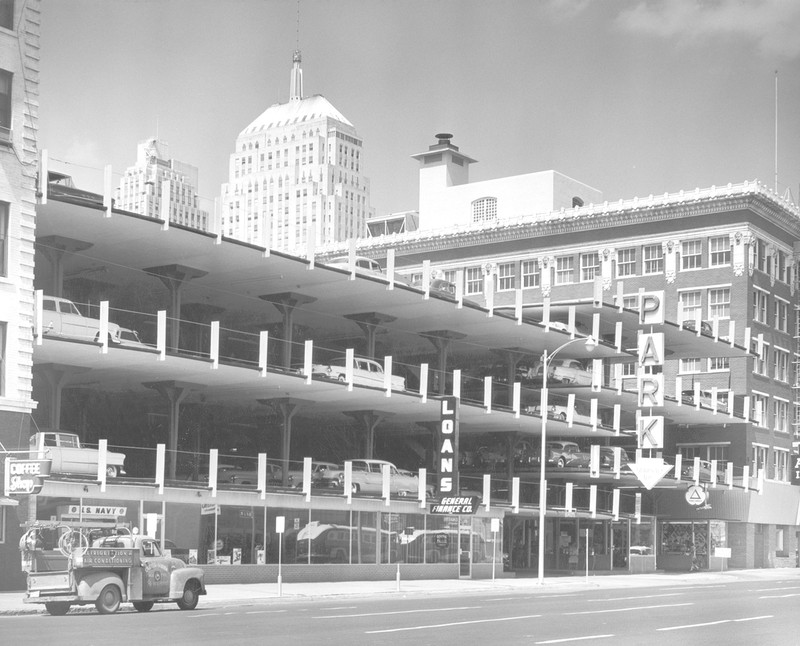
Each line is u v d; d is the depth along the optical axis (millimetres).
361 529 49250
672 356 80750
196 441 56875
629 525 69375
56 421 42750
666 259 85625
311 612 28859
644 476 64750
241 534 44062
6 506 36281
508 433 64562
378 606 32062
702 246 84250
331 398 52812
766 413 84438
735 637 21766
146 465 53906
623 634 22344
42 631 21781
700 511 77188
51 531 28656
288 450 52062
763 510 79438
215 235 44875
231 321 58938
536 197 96000
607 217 87812
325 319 59781
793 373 89000
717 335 77812
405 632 22188
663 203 84938
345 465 48562
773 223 85750
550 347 66312
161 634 21125
